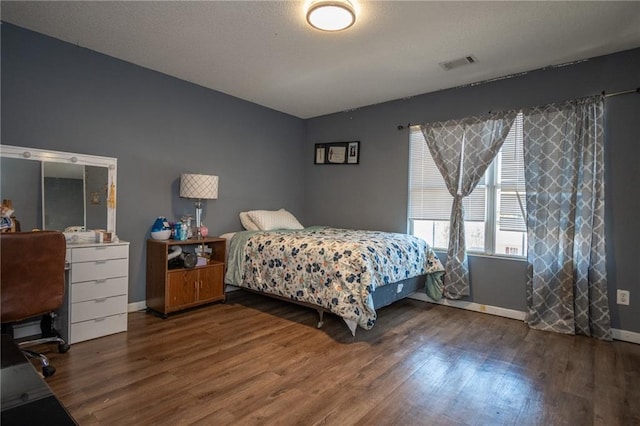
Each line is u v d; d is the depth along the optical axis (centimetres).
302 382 205
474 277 359
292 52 296
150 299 333
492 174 352
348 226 467
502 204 346
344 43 278
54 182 277
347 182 469
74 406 175
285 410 176
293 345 260
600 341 278
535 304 310
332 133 487
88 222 293
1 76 257
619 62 285
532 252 317
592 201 288
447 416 175
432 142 384
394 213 423
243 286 356
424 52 291
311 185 511
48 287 215
